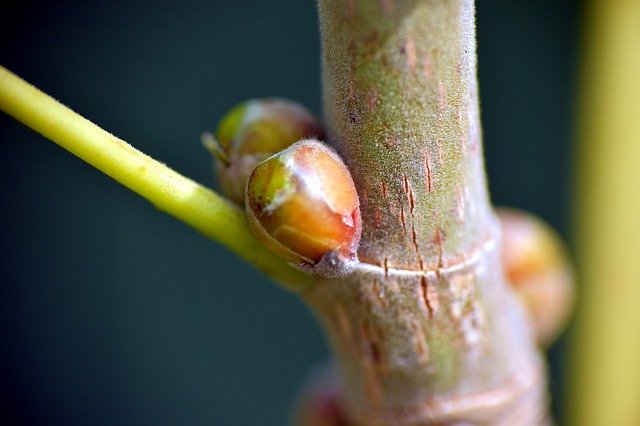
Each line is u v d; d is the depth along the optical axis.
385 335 0.15
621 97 0.19
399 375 0.16
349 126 0.14
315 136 0.15
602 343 0.20
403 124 0.14
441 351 0.16
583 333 0.20
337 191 0.14
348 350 0.16
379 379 0.16
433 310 0.15
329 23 0.14
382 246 0.15
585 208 0.20
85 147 0.14
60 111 0.14
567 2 0.21
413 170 0.15
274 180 0.14
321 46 0.14
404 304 0.15
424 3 0.14
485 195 0.15
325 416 0.18
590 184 0.20
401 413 0.16
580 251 0.20
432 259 0.15
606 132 0.19
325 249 0.14
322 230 0.14
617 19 0.19
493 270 0.15
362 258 0.15
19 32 0.21
